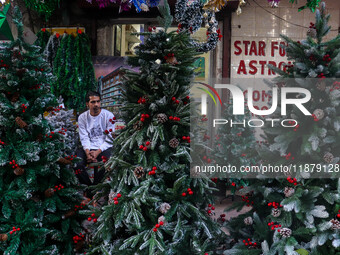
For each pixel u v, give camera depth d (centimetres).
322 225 201
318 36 219
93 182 392
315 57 214
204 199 244
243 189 235
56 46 502
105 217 220
